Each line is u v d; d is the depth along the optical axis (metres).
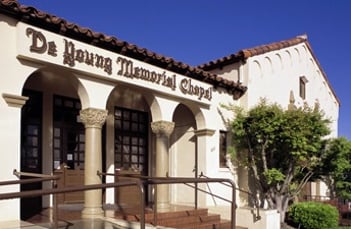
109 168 12.25
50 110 10.90
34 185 10.15
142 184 4.84
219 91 13.12
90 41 8.84
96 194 8.89
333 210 13.30
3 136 7.30
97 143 8.95
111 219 8.61
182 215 10.68
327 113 20.22
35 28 7.82
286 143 12.43
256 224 11.30
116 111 12.85
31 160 10.35
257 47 14.47
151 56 10.18
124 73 9.56
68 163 11.22
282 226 12.70
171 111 11.19
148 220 9.45
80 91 8.92
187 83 11.57
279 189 12.91
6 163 7.32
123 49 9.52
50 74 10.20
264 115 12.34
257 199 13.11
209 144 12.68
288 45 16.25
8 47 7.46
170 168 13.90
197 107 12.38
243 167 13.40
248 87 13.77
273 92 15.15
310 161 13.30
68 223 8.07
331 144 14.09
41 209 10.01
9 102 7.39
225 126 13.30
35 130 10.54
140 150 13.55
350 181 16.86
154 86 10.45
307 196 17.77
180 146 13.78
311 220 12.92
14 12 7.44
